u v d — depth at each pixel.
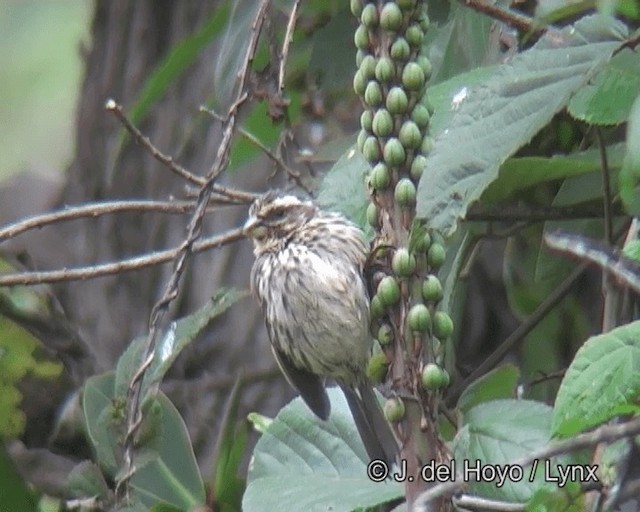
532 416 7.97
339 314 9.27
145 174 14.22
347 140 10.17
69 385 10.52
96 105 14.73
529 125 7.19
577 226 9.53
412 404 7.33
